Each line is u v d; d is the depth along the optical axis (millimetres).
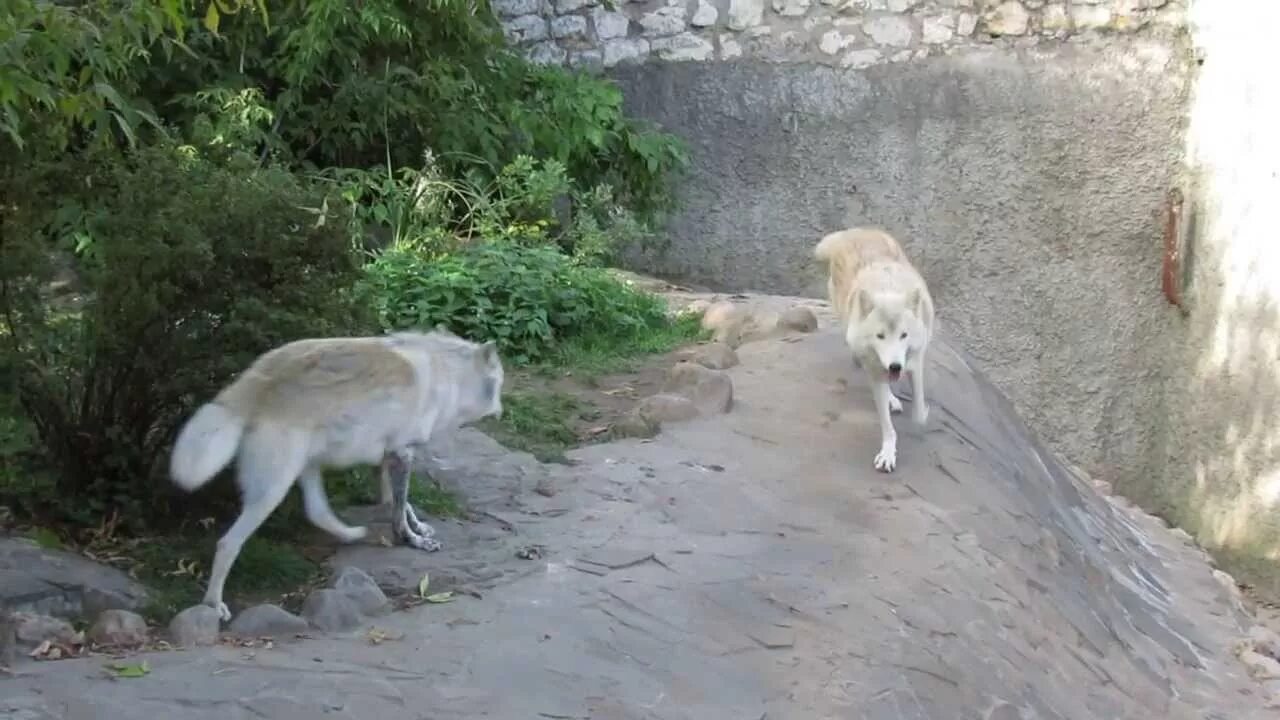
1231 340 9633
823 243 7277
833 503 5945
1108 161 10516
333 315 5484
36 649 4371
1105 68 10461
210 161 5668
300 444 4824
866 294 6305
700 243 11062
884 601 5250
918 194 10766
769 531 5645
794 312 8070
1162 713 5770
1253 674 6852
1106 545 7691
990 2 10555
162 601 4797
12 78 4559
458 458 6070
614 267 10203
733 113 10906
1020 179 10617
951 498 6160
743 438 6516
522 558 5230
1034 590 5887
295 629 4633
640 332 8234
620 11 10922
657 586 5070
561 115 10070
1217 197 9867
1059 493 7707
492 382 5531
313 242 5426
